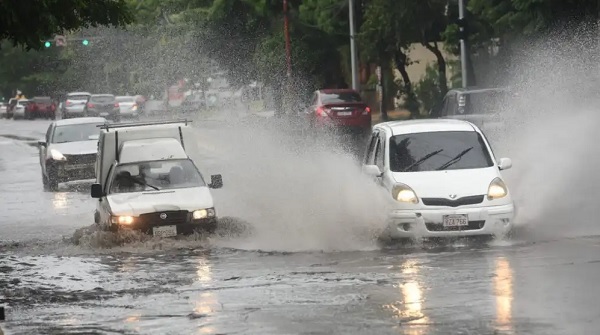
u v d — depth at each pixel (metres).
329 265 23.44
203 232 28.36
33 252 28.25
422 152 27.72
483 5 66.06
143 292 21.20
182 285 21.80
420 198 26.00
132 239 27.97
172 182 30.16
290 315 17.98
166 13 98.06
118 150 31.88
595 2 56.56
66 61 152.00
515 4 58.09
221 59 94.88
